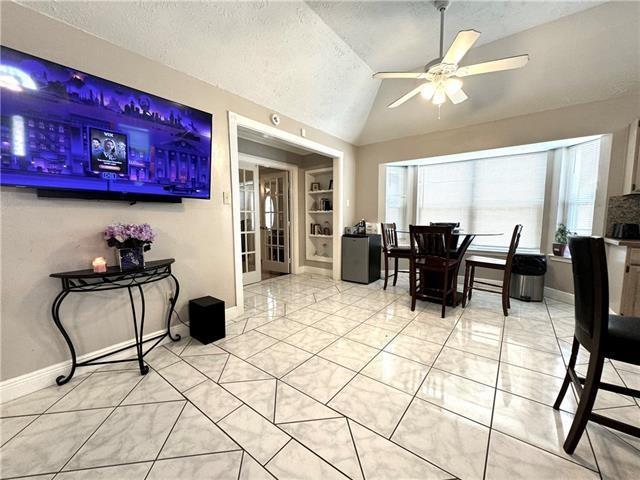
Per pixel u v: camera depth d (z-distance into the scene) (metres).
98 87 1.73
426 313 2.98
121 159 1.87
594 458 1.19
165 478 1.12
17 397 1.59
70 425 1.39
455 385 1.72
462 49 1.88
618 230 2.72
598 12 2.27
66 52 1.69
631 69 2.55
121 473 1.14
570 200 3.51
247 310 3.12
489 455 1.21
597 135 2.93
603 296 1.10
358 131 4.43
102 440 1.30
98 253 1.88
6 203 1.53
